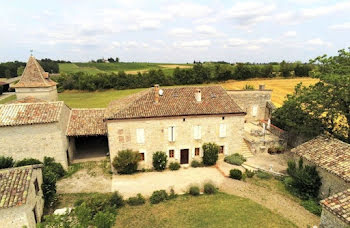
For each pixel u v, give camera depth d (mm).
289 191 18188
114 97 63531
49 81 29375
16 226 11945
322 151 17828
